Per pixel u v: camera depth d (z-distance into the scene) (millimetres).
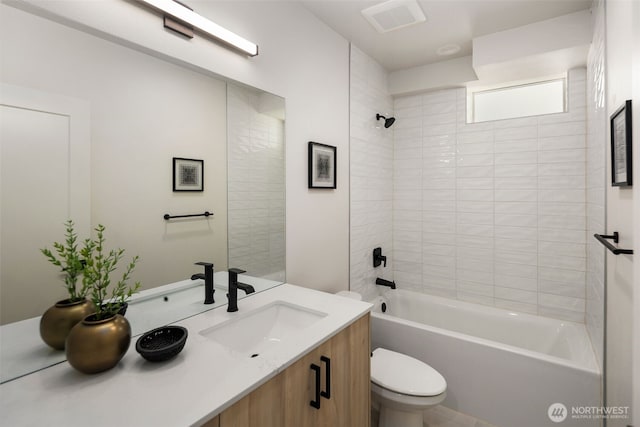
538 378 1725
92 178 1030
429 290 3002
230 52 1483
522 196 2555
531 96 2639
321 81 2107
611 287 1426
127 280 1135
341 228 2371
